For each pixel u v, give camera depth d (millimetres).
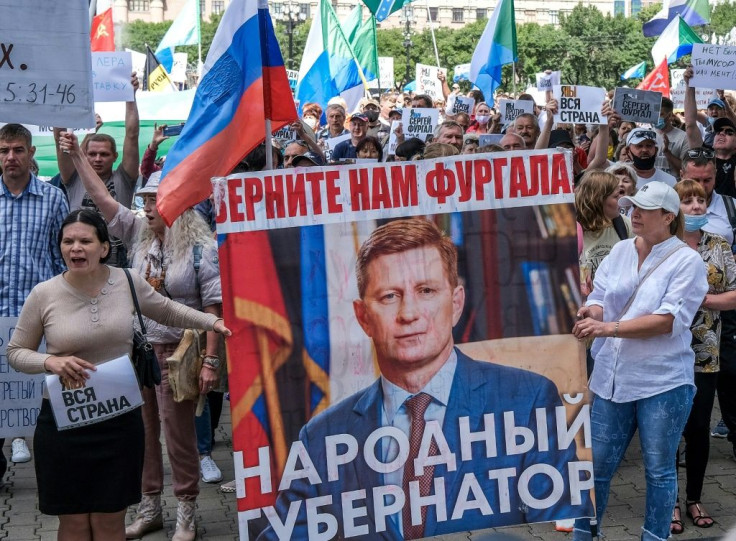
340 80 16062
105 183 7203
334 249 4027
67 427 4309
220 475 6535
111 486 4410
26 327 4422
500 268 4129
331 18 15961
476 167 4094
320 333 4043
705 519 5582
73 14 5152
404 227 4062
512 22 13938
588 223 5742
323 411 4055
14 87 5121
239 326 3992
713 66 9641
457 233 4094
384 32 61062
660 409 4633
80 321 4383
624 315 4680
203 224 5508
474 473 4160
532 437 4184
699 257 4625
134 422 4480
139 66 21109
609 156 11461
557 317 4184
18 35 5094
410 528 4121
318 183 4004
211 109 4512
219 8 99062
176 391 5238
